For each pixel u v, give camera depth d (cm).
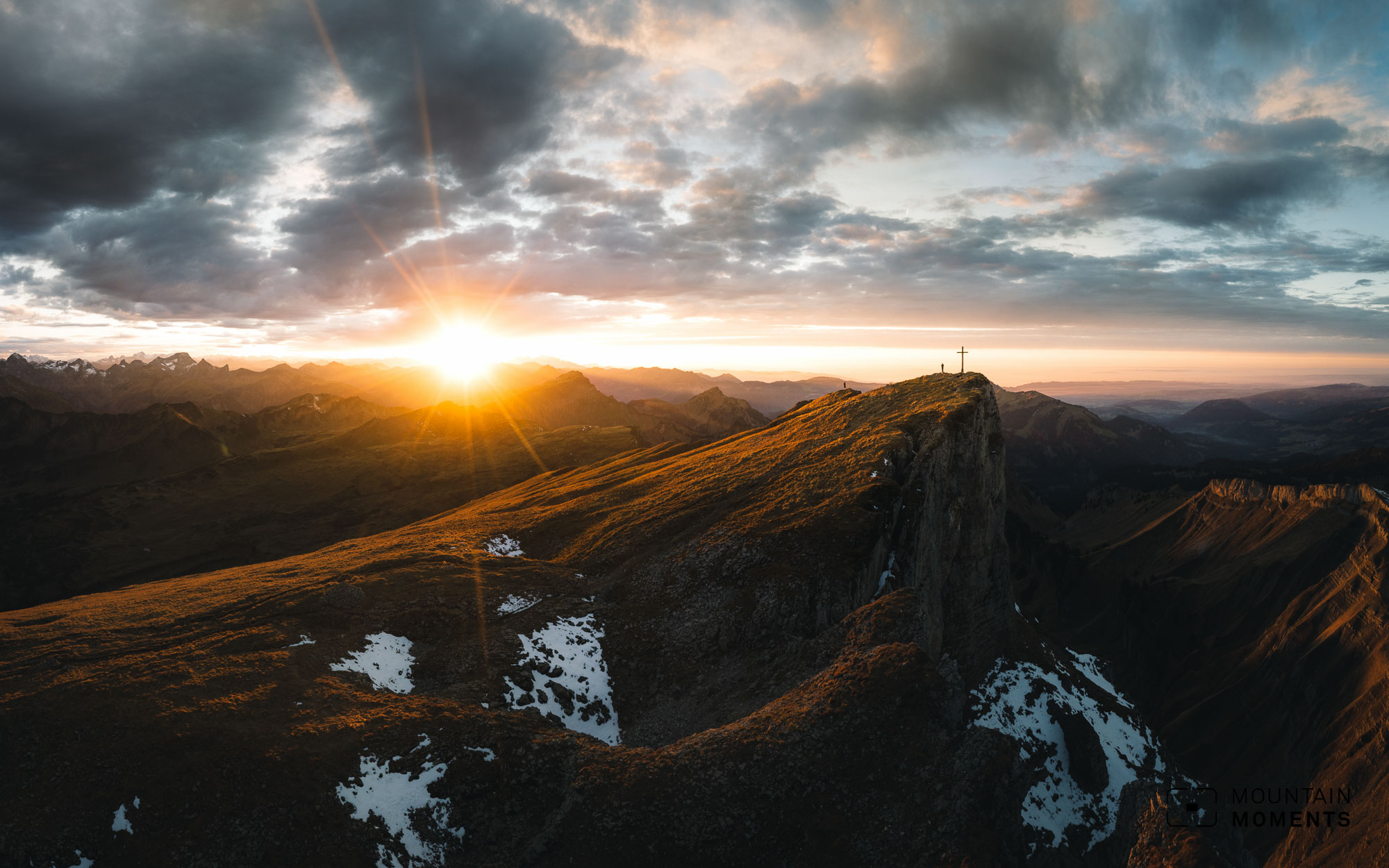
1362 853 9294
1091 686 10225
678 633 6781
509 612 7000
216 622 6631
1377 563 15450
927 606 7675
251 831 4034
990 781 4391
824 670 5678
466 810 4391
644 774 4541
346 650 6009
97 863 3862
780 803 4341
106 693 5141
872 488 7862
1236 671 16300
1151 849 4312
